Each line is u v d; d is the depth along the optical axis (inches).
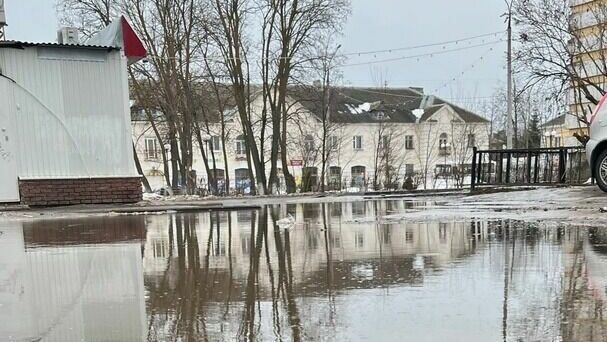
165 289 121.3
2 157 421.7
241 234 234.4
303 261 157.4
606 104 372.2
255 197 807.7
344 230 239.1
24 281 132.6
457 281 122.8
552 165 587.2
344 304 104.3
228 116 1676.9
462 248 172.7
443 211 335.6
